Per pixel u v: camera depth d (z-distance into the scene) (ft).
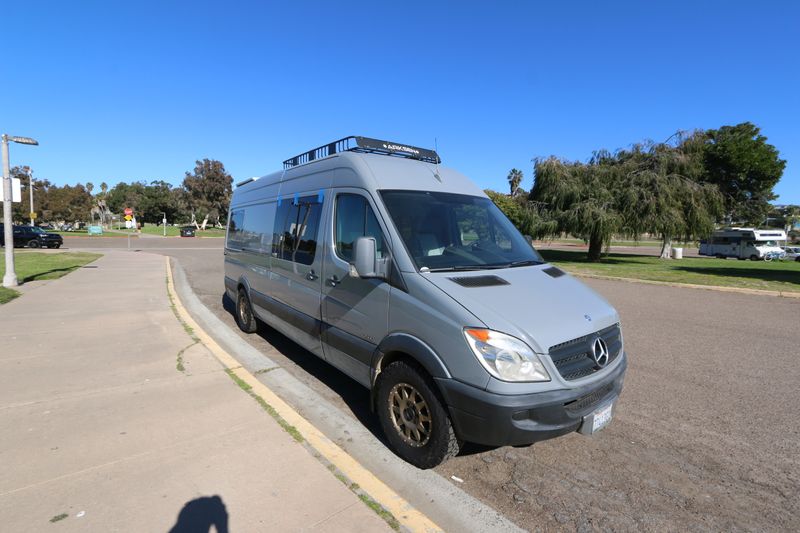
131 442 11.25
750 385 17.10
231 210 27.17
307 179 16.87
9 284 36.17
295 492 9.45
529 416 9.43
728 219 176.65
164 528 8.25
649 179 79.87
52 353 18.35
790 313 31.22
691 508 9.89
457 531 9.04
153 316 25.55
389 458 11.51
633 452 12.21
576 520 9.42
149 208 352.28
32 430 11.76
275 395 14.37
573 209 84.53
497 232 14.32
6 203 36.22
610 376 10.70
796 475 11.21
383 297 11.71
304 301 15.79
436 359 10.07
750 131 146.61
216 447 11.10
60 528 8.17
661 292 42.22
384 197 12.67
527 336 9.53
